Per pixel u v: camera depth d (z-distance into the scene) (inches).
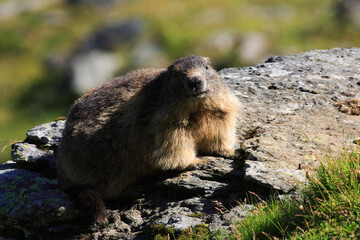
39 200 547.8
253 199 491.2
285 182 482.0
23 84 2119.8
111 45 2150.6
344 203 411.5
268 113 678.5
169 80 558.6
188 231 459.8
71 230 543.5
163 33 2145.7
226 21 2210.9
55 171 634.2
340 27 2073.1
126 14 2391.7
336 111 665.6
